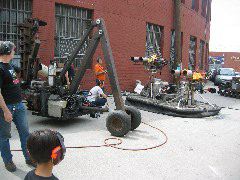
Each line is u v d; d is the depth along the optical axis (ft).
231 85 50.47
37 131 5.12
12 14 33.30
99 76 35.42
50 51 36.24
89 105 24.50
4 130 13.11
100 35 22.20
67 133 21.01
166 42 59.16
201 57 86.69
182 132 23.00
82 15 41.01
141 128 23.71
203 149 18.63
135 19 49.34
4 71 12.69
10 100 12.95
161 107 30.83
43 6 35.19
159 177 13.88
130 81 49.14
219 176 14.26
